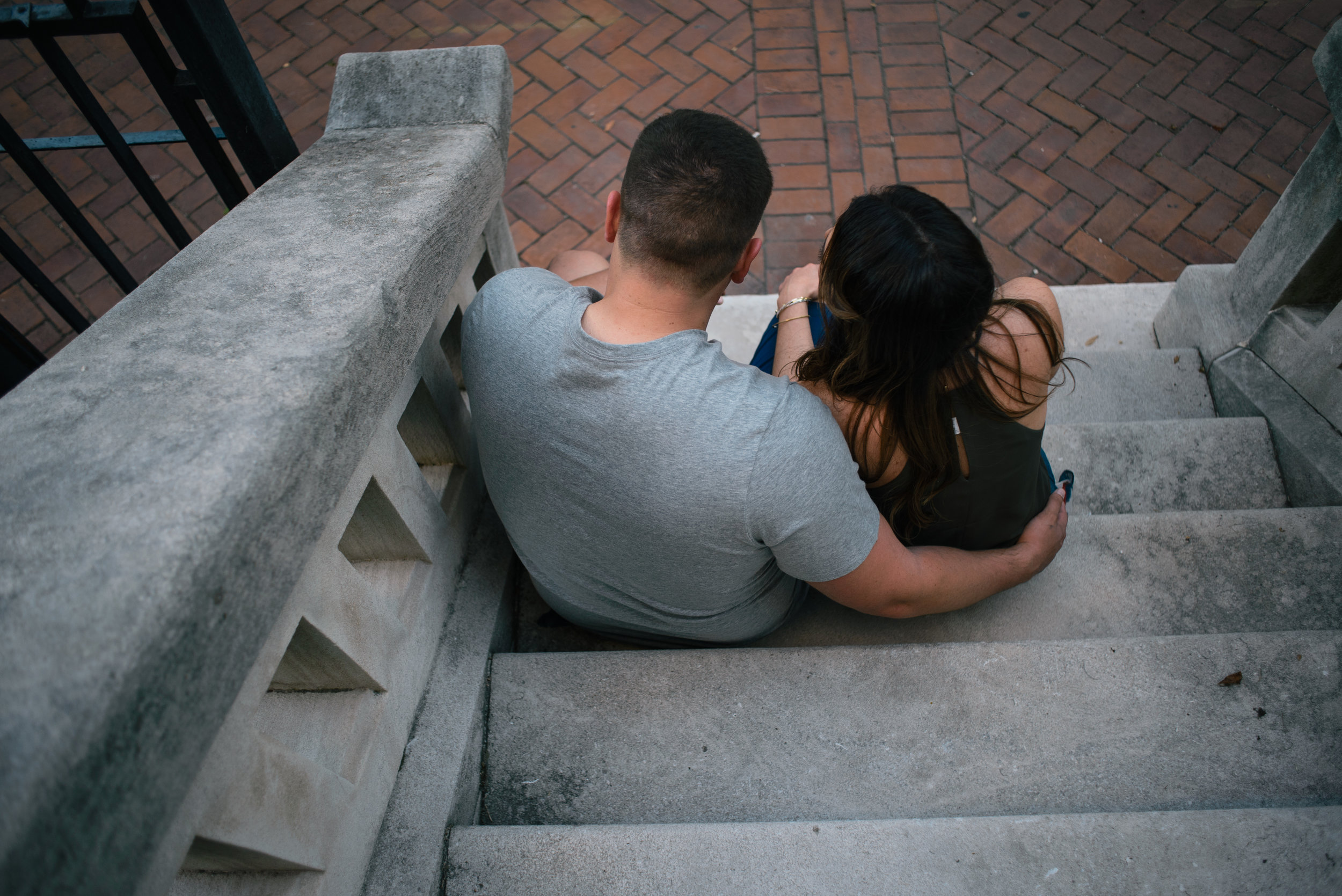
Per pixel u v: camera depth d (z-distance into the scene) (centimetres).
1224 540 201
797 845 137
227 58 156
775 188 430
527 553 161
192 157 448
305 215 135
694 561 134
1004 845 135
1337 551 198
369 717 136
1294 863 130
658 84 471
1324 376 237
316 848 117
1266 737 156
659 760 160
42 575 75
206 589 79
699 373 121
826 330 140
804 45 482
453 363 191
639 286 122
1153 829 135
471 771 156
